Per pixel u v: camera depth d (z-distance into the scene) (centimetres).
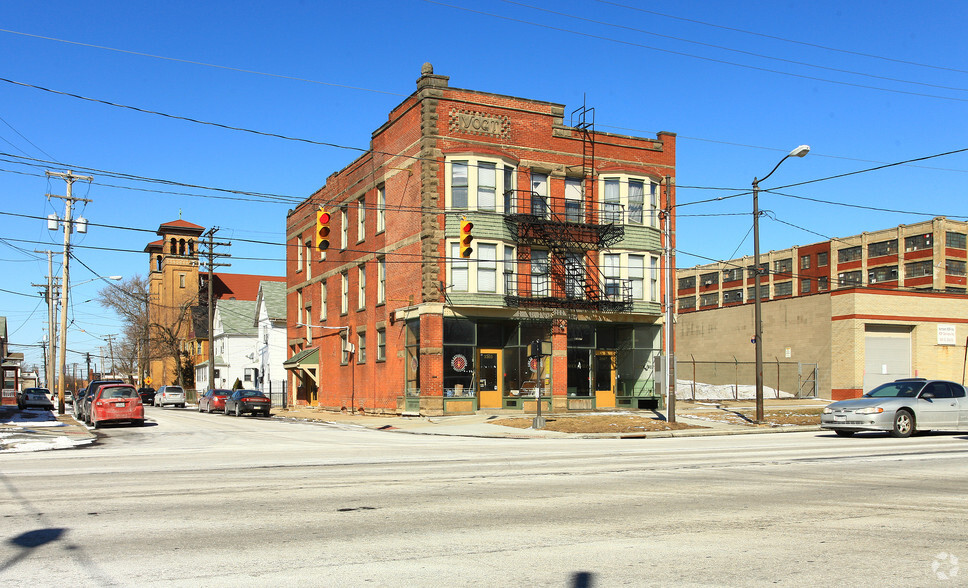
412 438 2369
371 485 1139
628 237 3566
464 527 816
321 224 2164
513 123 3394
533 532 791
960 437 2077
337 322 4369
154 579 615
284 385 5356
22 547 725
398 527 816
